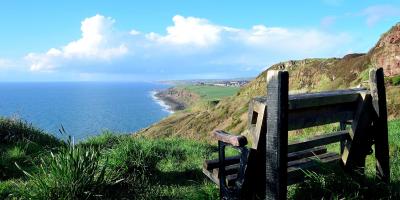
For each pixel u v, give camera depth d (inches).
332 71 1785.2
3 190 262.7
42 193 225.0
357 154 239.5
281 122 181.8
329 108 218.8
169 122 2628.0
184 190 283.3
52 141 457.4
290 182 213.2
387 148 236.7
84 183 229.6
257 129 198.8
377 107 229.8
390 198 215.9
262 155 203.5
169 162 373.4
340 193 211.9
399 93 934.4
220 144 219.8
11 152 367.6
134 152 329.4
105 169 257.0
